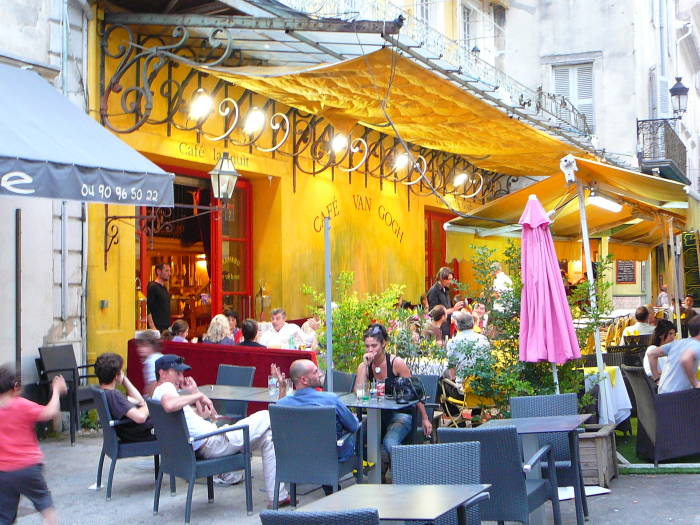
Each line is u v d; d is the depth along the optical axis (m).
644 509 7.42
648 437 9.12
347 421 7.06
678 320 14.02
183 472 7.07
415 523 4.87
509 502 5.80
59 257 11.00
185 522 6.95
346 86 11.88
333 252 16.95
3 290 10.19
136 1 11.48
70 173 8.16
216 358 10.98
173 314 13.89
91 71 11.41
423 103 12.80
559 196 11.05
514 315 8.78
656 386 9.84
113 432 7.79
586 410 8.85
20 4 10.43
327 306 8.03
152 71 11.40
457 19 20.94
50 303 10.77
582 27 26.19
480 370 8.56
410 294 20.28
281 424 6.91
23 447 5.91
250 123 13.88
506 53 25.08
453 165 21.48
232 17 10.77
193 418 7.23
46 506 5.98
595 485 8.17
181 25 11.20
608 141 25.91
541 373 8.72
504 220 11.77
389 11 14.17
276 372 8.62
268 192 15.48
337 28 9.98
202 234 14.48
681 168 27.72
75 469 8.92
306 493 7.83
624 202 12.04
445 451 5.10
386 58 10.49
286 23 10.31
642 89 26.97
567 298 8.85
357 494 4.52
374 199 18.69
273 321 12.20
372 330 8.11
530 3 26.52
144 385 11.47
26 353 10.44
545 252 8.21
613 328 16.70
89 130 9.39
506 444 5.76
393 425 8.00
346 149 16.70
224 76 11.66
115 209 11.92
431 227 22.53
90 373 11.38
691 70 42.16
